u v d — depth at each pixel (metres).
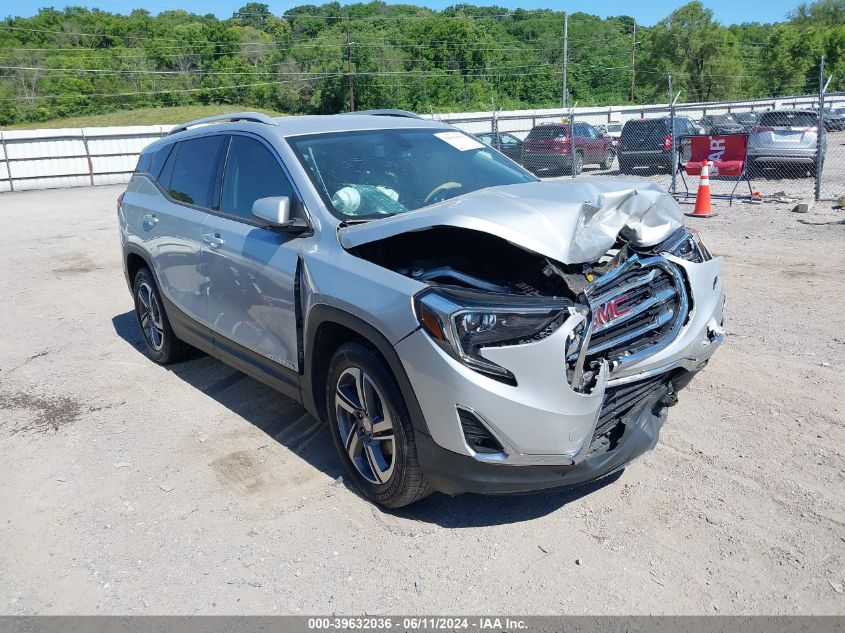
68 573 3.09
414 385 2.94
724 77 61.25
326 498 3.56
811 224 10.23
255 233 4.00
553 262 3.04
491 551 3.10
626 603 2.74
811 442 3.85
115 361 5.83
